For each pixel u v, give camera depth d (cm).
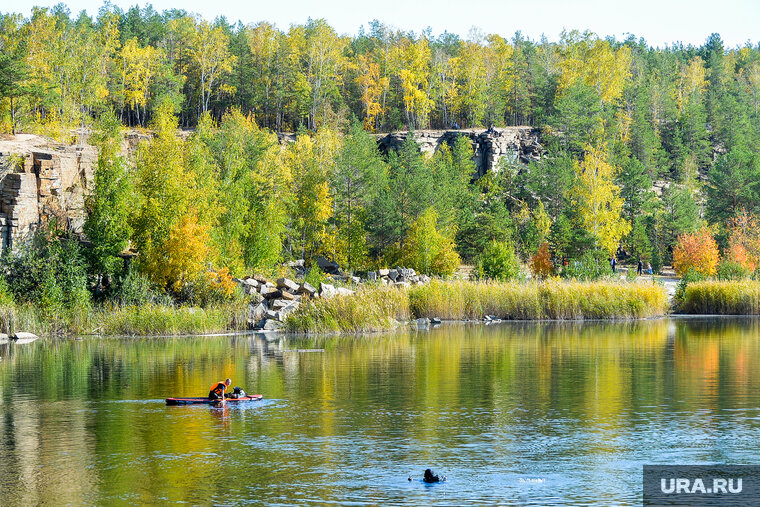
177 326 5334
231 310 5756
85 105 13212
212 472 1872
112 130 7925
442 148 14988
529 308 6462
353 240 10312
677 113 19138
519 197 13738
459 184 12756
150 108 15888
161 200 6875
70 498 1692
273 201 8962
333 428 2306
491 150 15450
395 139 15475
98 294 6250
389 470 1884
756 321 6216
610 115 16838
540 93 18600
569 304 6494
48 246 6197
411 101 18138
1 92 10144
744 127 18375
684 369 3438
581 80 17150
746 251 10038
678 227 12081
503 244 8512
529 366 3562
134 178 7344
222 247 7412
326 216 10612
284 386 3033
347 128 16800
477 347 4356
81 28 14900
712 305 7019
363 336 5119
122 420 2430
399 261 10006
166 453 2039
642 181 12988
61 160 7138
